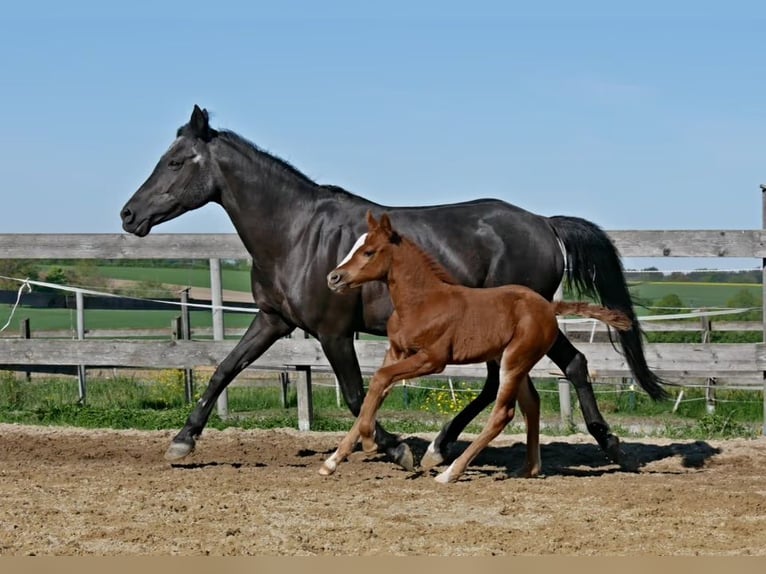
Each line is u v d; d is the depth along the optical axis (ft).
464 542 17.46
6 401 38.24
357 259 22.21
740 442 29.78
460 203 25.50
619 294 25.72
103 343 33.91
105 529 18.10
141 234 25.22
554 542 17.48
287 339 32.65
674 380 42.73
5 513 19.30
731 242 31.81
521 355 22.59
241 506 20.12
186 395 38.93
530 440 24.25
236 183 24.93
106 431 31.24
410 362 22.22
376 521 18.98
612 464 26.99
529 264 24.80
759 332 53.36
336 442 29.86
